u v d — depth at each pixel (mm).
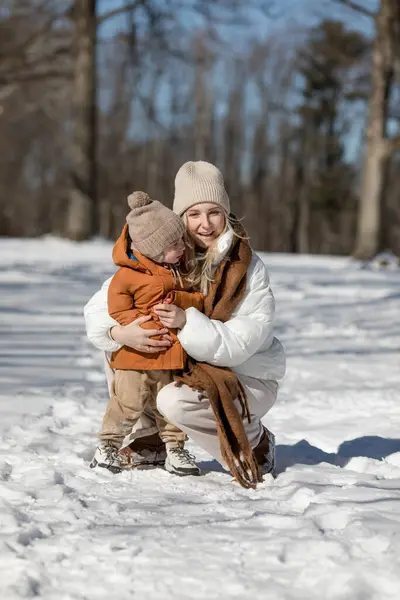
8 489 3664
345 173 54125
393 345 9023
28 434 4883
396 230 58188
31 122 56000
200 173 4082
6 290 12906
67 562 2816
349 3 24594
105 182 59938
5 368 7078
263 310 4121
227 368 4133
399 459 4551
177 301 3990
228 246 4051
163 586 2648
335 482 4043
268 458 4211
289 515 3318
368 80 34125
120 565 2791
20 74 28656
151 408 4285
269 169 64188
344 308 12070
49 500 3562
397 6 24453
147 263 4008
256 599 2578
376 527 3086
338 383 6895
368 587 2637
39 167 62938
